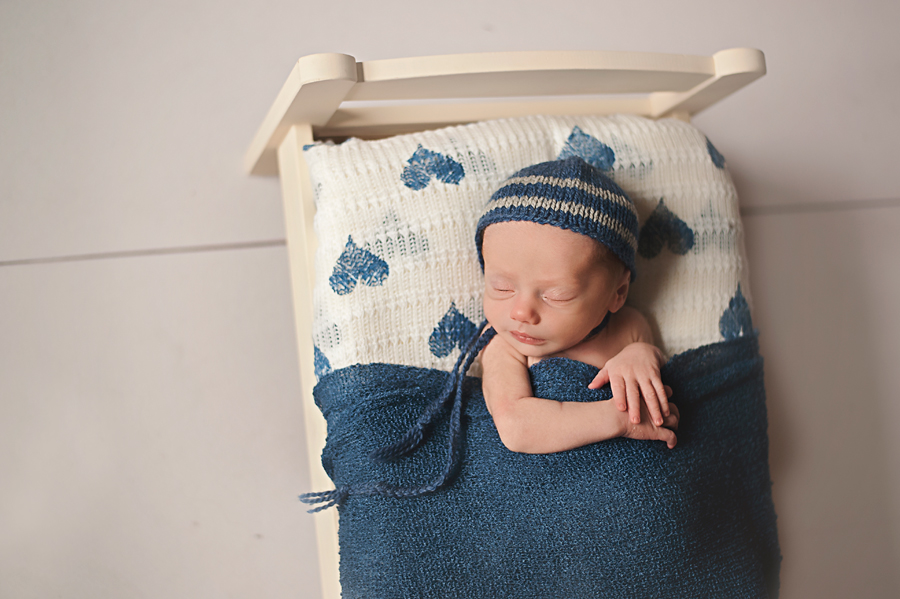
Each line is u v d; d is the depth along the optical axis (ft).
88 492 2.55
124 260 2.58
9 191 2.50
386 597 1.69
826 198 3.10
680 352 2.03
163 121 2.60
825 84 3.10
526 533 1.73
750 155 3.02
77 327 2.54
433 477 1.76
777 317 3.06
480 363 1.95
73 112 2.54
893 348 3.15
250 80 2.66
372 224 1.87
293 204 2.14
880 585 3.15
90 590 2.54
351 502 1.78
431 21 2.79
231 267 2.67
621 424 1.69
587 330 1.70
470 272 1.92
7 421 2.48
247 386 2.68
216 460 2.65
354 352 1.83
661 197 2.04
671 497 1.75
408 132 2.33
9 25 2.49
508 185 1.70
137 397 2.59
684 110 2.42
